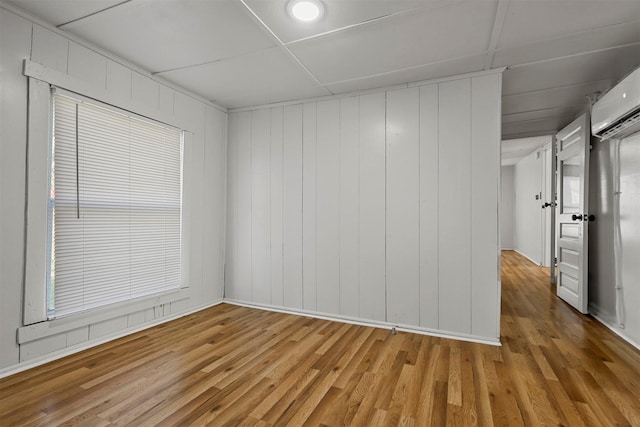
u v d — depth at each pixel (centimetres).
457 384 190
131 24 212
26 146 204
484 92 266
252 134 363
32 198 206
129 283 270
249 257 363
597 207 315
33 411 161
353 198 313
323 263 325
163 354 230
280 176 348
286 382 192
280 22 206
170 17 203
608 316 291
